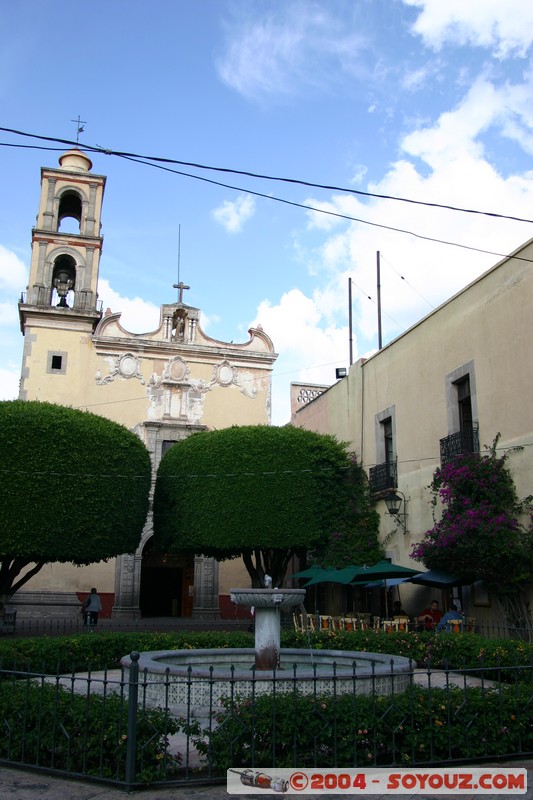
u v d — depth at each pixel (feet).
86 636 42.88
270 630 32.71
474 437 56.54
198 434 81.71
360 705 21.09
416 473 66.08
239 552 78.33
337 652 35.55
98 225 106.83
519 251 52.90
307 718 20.54
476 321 57.98
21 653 38.09
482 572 50.11
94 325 103.14
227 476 75.46
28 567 90.94
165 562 105.40
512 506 50.60
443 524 53.88
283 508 74.23
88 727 20.38
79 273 103.71
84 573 92.84
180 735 25.45
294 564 98.48
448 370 61.72
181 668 27.84
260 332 111.04
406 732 21.11
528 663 35.65
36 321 99.96
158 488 83.51
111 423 73.31
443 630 49.65
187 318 107.34
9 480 63.82
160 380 103.60
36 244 103.19
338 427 86.58
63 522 65.36
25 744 21.25
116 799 18.51
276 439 76.59
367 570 61.05
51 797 18.63
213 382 106.32
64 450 66.85
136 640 43.29
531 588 48.42
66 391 98.58
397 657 31.83
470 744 21.49
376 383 76.59
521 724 22.13
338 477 77.87
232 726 20.24
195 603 97.55
